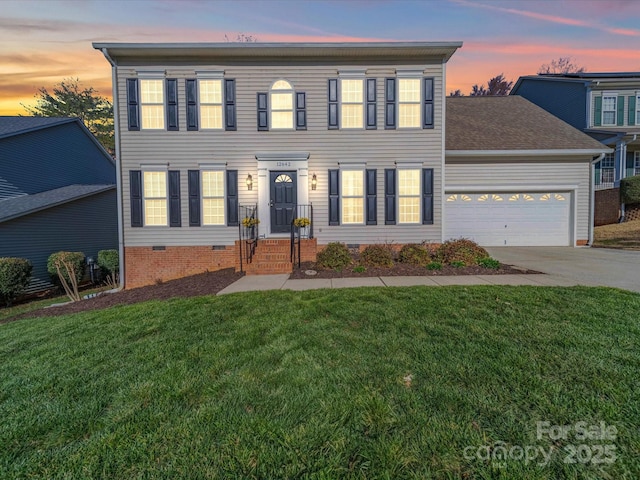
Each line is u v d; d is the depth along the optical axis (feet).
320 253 28.86
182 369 10.00
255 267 27.48
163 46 29.91
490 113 46.16
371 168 32.68
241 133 32.50
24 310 30.07
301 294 18.72
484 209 38.68
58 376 9.96
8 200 42.93
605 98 52.54
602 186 51.98
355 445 6.47
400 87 32.45
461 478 5.68
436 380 8.76
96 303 22.62
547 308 14.51
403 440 6.56
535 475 5.67
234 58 32.04
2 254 36.65
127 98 31.91
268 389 8.66
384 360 10.03
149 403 8.27
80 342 12.76
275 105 32.53
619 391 7.98
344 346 11.19
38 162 47.91
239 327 13.61
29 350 12.41
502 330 12.06
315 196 32.89
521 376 8.79
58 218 43.04
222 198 32.83
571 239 38.34
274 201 32.83
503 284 20.20
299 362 10.12
